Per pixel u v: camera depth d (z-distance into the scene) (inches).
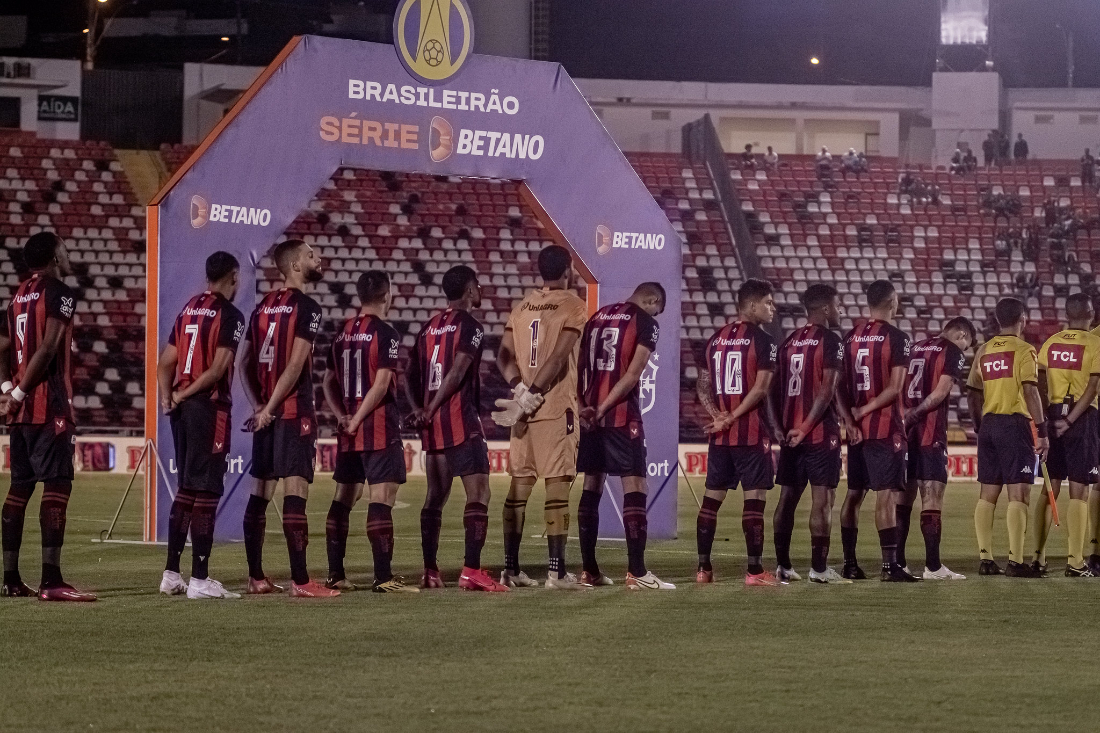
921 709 252.8
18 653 306.8
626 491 455.8
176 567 418.6
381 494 434.0
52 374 400.5
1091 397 514.0
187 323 409.1
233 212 614.5
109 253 1644.9
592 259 668.7
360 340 435.2
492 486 1136.8
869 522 813.2
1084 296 529.3
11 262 1624.0
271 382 422.9
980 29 2017.7
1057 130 2017.7
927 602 417.1
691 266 1718.8
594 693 264.4
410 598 416.2
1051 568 556.7
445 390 435.2
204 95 1861.5
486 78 642.2
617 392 445.4
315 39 620.4
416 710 248.1
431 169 634.2
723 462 474.0
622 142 1971.0
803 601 416.2
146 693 262.4
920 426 512.1
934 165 1946.4
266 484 429.7
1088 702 260.2
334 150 625.3
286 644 320.5
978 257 1777.8
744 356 466.6
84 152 1765.5
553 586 447.8
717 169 1813.5
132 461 1245.7
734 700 259.3
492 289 1647.4
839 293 1727.4
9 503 409.1
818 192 1844.2
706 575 478.9
